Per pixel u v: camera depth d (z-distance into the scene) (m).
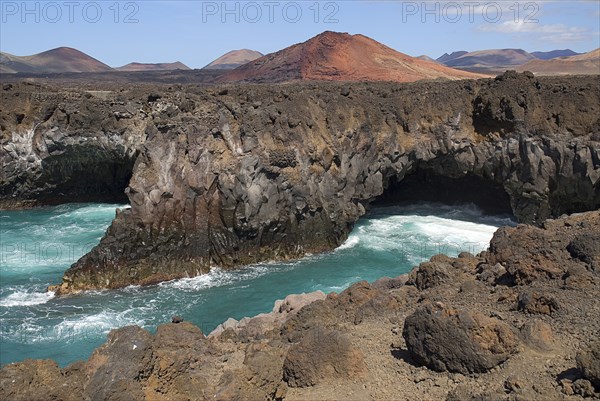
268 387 15.21
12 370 14.22
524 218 52.81
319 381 15.83
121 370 14.79
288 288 40.62
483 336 15.41
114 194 65.25
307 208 47.75
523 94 52.12
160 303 38.06
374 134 52.88
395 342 17.95
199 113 48.25
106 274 40.97
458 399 13.61
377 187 53.16
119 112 55.88
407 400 14.55
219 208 44.97
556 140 49.62
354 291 22.62
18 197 60.53
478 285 21.95
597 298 18.89
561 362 15.00
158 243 42.97
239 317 35.81
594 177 47.69
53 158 58.41
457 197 61.97
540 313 18.33
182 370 15.88
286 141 47.56
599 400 12.89
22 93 59.53
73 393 13.86
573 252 22.36
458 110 54.66
